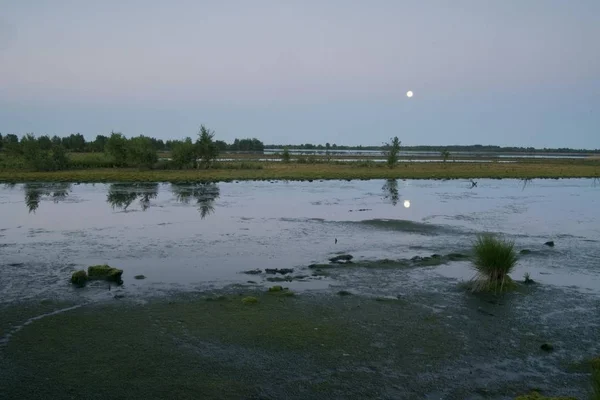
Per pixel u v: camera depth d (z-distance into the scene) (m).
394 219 23.81
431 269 14.23
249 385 7.35
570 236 19.70
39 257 15.41
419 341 9.06
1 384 7.26
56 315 10.20
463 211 27.08
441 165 74.00
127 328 9.50
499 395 7.18
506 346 8.88
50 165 55.31
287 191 37.72
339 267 14.41
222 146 112.00
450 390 7.30
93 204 28.70
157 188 38.84
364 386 7.38
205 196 33.69
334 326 9.73
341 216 24.78
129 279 13.01
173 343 8.81
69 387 7.20
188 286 12.37
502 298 11.59
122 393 7.05
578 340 9.18
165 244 17.52
